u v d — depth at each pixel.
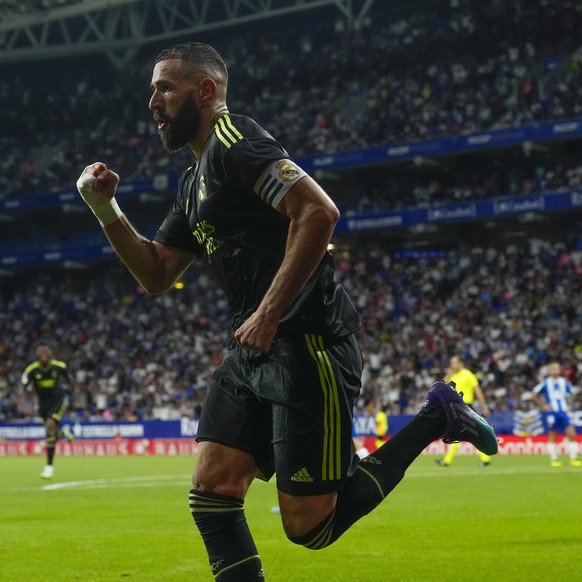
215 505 5.38
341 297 5.55
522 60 49.41
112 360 51.25
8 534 12.87
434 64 52.38
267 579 8.72
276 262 5.35
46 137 62.00
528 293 44.22
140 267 6.06
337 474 5.35
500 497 17.52
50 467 25.22
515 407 38.44
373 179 51.66
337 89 54.81
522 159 48.06
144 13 57.38
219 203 5.34
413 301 47.12
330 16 58.44
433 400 5.84
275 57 58.22
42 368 25.03
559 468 26.80
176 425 42.66
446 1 54.94
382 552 10.48
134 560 10.25
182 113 5.45
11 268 60.84
